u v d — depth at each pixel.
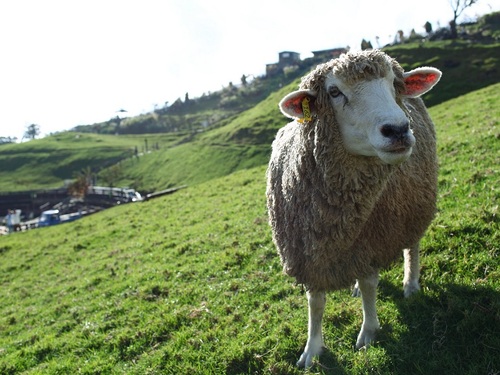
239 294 1.88
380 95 0.97
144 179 19.52
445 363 1.10
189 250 2.79
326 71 1.04
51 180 25.81
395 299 1.44
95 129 46.16
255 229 2.74
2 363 1.93
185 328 1.72
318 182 1.13
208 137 21.69
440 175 2.46
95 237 4.41
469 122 3.95
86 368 1.66
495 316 1.15
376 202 1.17
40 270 3.79
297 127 1.30
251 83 46.75
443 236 1.65
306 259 1.21
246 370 1.35
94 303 2.37
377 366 1.15
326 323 1.42
